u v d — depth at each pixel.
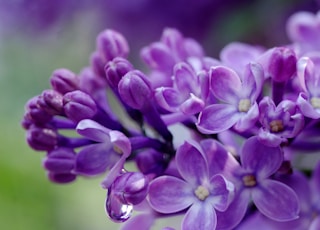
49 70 0.47
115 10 0.45
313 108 0.25
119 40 0.28
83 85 0.28
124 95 0.26
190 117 0.26
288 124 0.25
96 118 0.26
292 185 0.26
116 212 0.24
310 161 0.31
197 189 0.25
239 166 0.25
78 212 0.48
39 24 0.47
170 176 0.25
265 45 0.40
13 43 0.47
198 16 0.42
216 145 0.25
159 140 0.26
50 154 0.26
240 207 0.25
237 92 0.25
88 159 0.25
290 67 0.25
